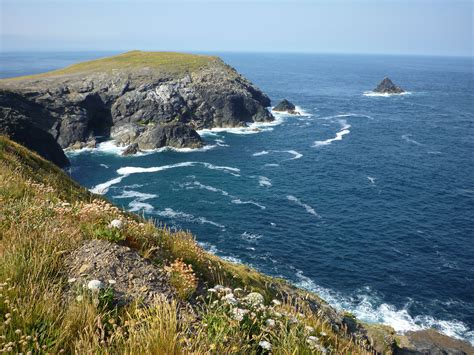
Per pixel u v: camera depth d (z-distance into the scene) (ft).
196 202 167.32
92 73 333.62
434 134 306.55
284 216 153.58
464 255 125.90
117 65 377.09
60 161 223.10
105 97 308.19
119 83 319.27
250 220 149.28
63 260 22.00
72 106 278.67
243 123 331.16
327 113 395.14
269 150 258.78
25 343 13.26
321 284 108.88
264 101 401.29
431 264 120.47
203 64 385.70
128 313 17.39
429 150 259.19
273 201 169.58
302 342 18.54
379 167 221.25
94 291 18.19
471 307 101.45
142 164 227.20
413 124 344.08
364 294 105.29
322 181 197.26
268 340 18.13
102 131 301.02
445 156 245.24
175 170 215.51
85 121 275.39
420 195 178.29
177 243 31.42
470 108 436.76
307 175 207.21
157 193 178.50
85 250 23.41
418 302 102.68
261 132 312.91
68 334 14.94
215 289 21.67
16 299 16.43
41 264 19.45
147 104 306.14
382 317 96.32
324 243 131.95
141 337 14.83
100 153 254.27
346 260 121.60
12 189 37.65
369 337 67.51
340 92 561.84
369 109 422.00
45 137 219.82
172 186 188.55
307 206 164.14
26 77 360.07
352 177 203.62
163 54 453.99
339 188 187.01
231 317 18.29
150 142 262.47
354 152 253.44
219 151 257.14
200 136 289.53
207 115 328.29
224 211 157.79
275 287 61.67
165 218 149.69
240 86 360.28
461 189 186.60
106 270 21.68
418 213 158.20
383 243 132.67
